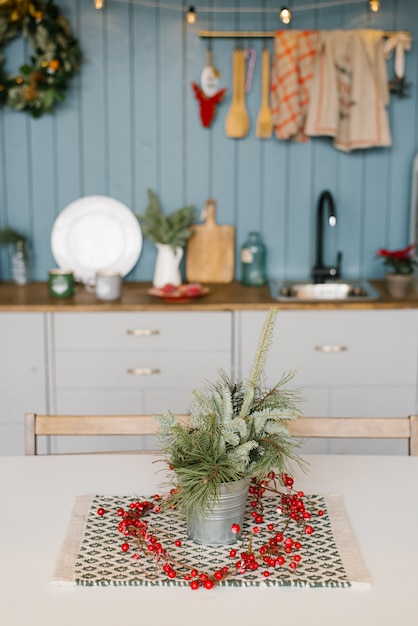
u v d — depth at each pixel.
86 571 1.22
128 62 3.38
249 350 3.02
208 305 2.99
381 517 1.43
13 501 1.49
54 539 1.34
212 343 3.02
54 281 3.12
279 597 1.16
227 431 1.28
